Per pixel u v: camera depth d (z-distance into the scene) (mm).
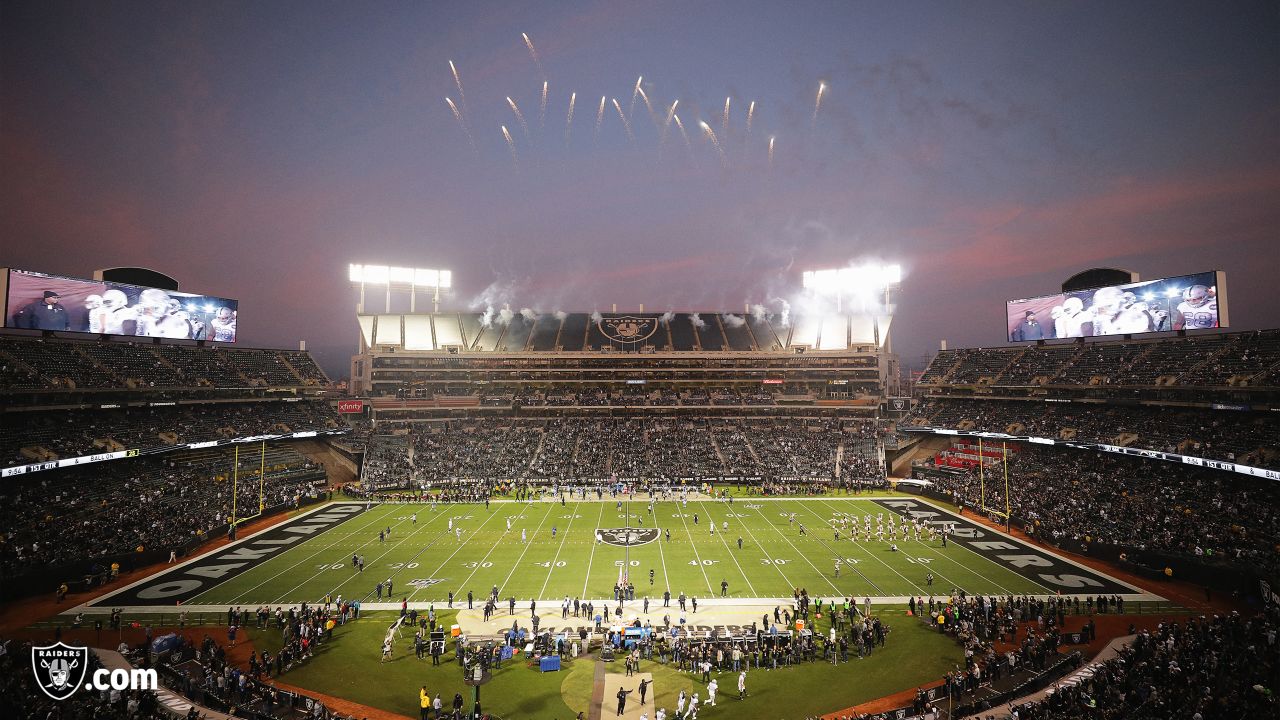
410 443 78875
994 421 70375
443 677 26703
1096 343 68500
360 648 29344
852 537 49156
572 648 29234
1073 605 34438
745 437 82438
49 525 42531
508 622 32281
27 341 53938
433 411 86000
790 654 28078
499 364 92125
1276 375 48125
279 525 53719
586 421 86062
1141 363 60562
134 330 59906
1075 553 44781
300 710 23531
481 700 24781
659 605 34750
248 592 36875
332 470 74062
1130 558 41094
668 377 94000
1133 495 49781
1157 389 56562
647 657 28500
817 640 30141
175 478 56000
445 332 96125
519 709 24141
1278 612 29094
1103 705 21812
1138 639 26844
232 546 47000
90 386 54281
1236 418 50719
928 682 26281
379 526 53219
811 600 35594
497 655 28109
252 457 66500
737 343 97750
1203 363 54844
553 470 73375
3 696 21438
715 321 102500
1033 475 59938
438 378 91688
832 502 63500
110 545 41562
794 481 72062
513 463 74750
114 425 55750
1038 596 36094
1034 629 31344
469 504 62469
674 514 57750
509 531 51250
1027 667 26797
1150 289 58250
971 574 40156
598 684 26109
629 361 93438
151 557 42062
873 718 22359
